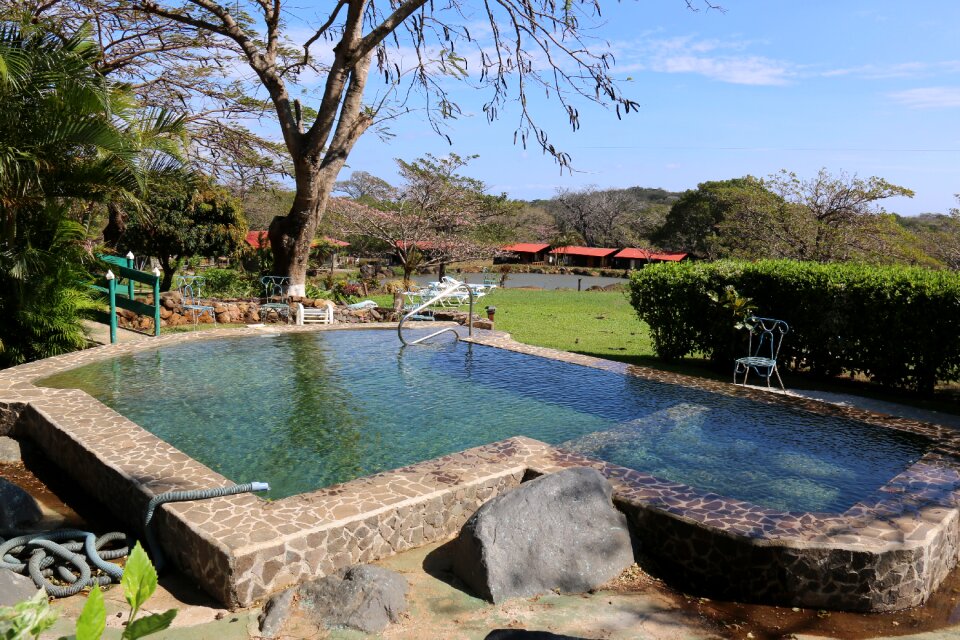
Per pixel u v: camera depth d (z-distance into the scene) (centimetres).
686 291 1054
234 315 1396
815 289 924
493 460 498
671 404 727
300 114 1547
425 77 1106
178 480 442
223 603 349
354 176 4184
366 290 2442
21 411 621
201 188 1734
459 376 848
